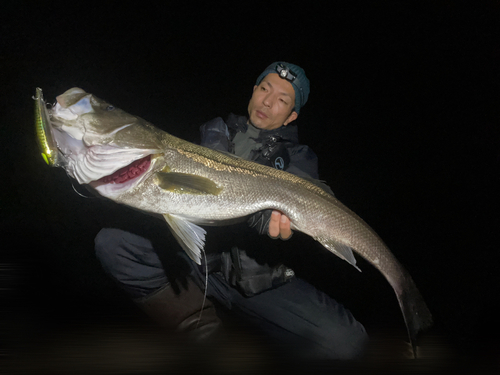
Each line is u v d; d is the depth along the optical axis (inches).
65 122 30.0
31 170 85.7
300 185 37.6
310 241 73.8
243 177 35.7
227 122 48.9
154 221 44.4
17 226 70.6
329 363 43.7
